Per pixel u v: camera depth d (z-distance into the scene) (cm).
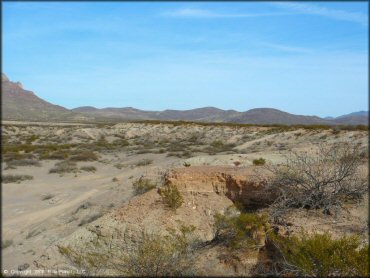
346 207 920
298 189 974
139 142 4334
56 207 1537
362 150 1806
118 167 2495
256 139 3750
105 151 3525
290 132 3594
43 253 932
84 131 5006
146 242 793
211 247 805
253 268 711
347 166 1055
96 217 1232
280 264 683
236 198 1055
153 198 1057
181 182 1085
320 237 670
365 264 612
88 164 2661
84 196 1680
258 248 750
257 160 1611
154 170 1752
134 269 726
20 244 1106
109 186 1822
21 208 1530
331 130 3316
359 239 725
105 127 5306
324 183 952
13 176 2144
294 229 795
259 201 1030
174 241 817
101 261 786
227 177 1082
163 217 961
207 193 1077
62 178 2189
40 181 2098
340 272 625
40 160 2856
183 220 962
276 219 868
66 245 924
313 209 919
